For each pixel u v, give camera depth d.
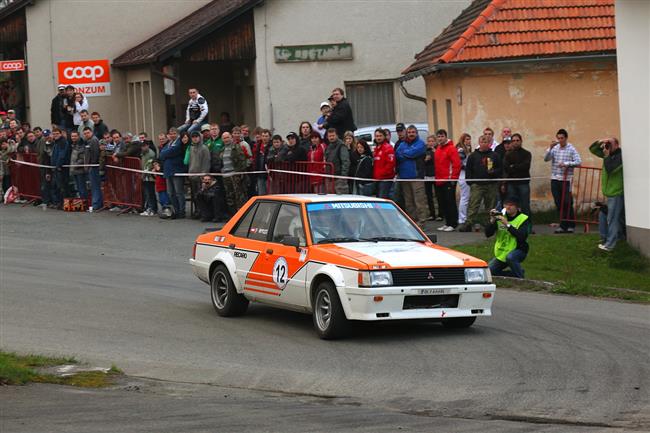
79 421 15.55
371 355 20.84
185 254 37.94
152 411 16.30
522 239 30.28
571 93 45.03
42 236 43.56
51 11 71.00
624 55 35.44
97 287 30.80
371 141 57.38
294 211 24.33
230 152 44.78
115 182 50.53
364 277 21.42
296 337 23.00
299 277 23.16
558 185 40.78
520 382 18.11
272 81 64.69
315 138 42.50
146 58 63.69
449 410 16.39
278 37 64.50
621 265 34.12
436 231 41.00
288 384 18.62
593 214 42.62
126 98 72.06
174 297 28.97
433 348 21.30
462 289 22.03
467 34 45.34
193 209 48.00
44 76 71.19
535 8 46.16
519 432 14.75
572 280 30.19
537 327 23.47
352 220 24.02
